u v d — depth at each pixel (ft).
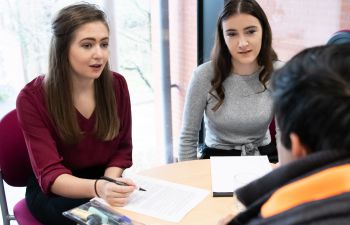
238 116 6.15
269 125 6.41
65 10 4.91
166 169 4.92
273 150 6.34
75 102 5.22
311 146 1.92
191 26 9.48
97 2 8.25
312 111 1.83
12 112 5.41
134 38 9.11
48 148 4.99
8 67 7.59
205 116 6.57
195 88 6.38
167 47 9.44
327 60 1.89
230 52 6.07
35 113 5.04
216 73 6.22
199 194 4.24
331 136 1.82
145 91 9.67
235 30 5.87
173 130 10.09
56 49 4.95
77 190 4.54
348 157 1.80
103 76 5.35
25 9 7.45
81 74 5.02
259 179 2.10
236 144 6.30
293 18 7.36
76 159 5.39
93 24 4.85
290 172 1.90
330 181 1.73
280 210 1.80
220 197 4.17
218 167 4.80
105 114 5.39
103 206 4.03
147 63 9.46
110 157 5.65
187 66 9.80
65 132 5.11
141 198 4.18
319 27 6.91
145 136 10.05
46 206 4.96
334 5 6.56
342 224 1.60
